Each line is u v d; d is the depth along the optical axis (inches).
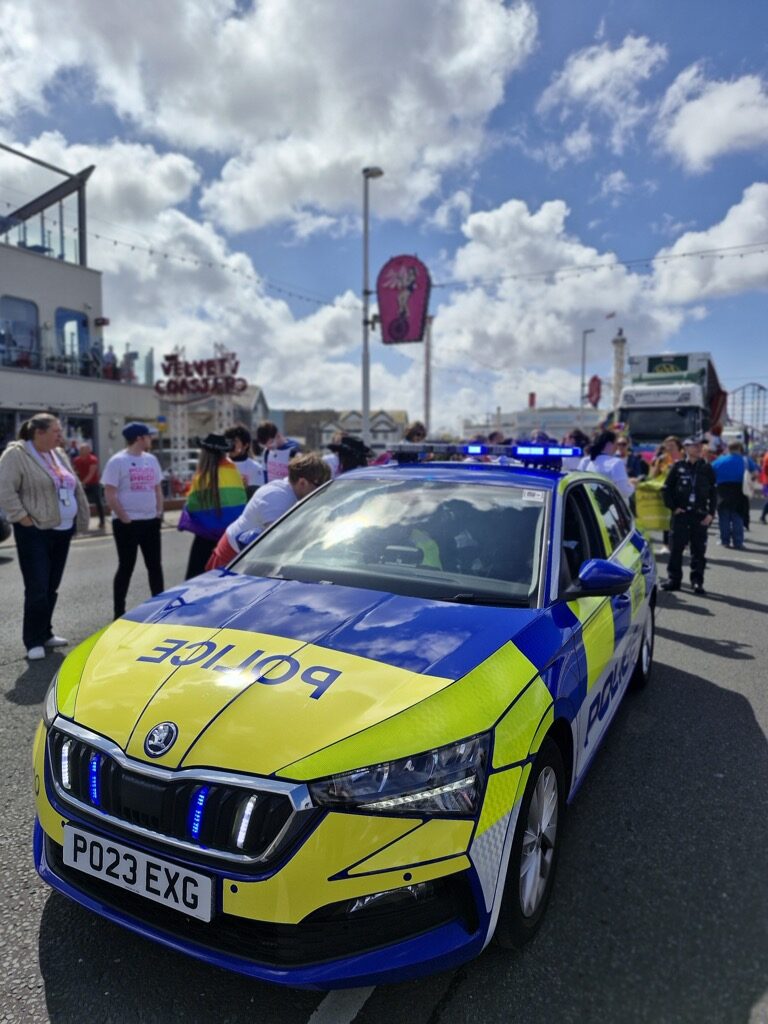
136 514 233.5
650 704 181.3
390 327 906.7
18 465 198.8
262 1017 79.3
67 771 82.3
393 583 114.1
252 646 90.7
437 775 75.1
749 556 427.2
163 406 1241.4
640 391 717.9
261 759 73.2
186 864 73.2
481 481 141.7
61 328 850.8
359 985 72.1
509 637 95.3
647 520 409.7
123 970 85.6
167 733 77.0
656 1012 81.4
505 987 84.7
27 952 88.3
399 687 81.7
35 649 204.1
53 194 852.6
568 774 104.5
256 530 157.4
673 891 104.2
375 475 151.9
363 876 71.9
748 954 91.2
